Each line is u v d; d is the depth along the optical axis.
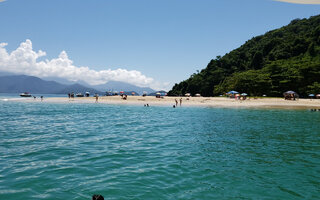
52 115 31.00
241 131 18.42
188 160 10.04
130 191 6.59
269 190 6.97
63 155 10.54
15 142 13.49
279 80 100.31
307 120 26.27
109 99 80.75
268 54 154.00
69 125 21.44
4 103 59.59
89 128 19.62
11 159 9.77
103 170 8.45
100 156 10.45
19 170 8.31
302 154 11.41
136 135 16.33
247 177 8.06
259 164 9.64
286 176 8.24
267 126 21.38
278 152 11.75
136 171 8.41
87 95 102.31
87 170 8.42
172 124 22.50
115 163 9.38
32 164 9.09
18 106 48.97
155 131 18.22
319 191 6.95
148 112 37.09
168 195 6.41
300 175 8.36
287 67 107.12
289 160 10.32
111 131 18.06
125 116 30.47
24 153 10.84
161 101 71.38
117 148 12.14
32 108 43.66
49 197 6.11
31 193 6.35
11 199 5.95
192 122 24.14
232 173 8.46
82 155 10.59
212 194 6.57
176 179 7.70
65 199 6.01
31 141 13.83
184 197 6.32
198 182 7.48
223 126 21.25
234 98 85.06
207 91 154.50
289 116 30.81
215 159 10.29
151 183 7.27
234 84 110.19
